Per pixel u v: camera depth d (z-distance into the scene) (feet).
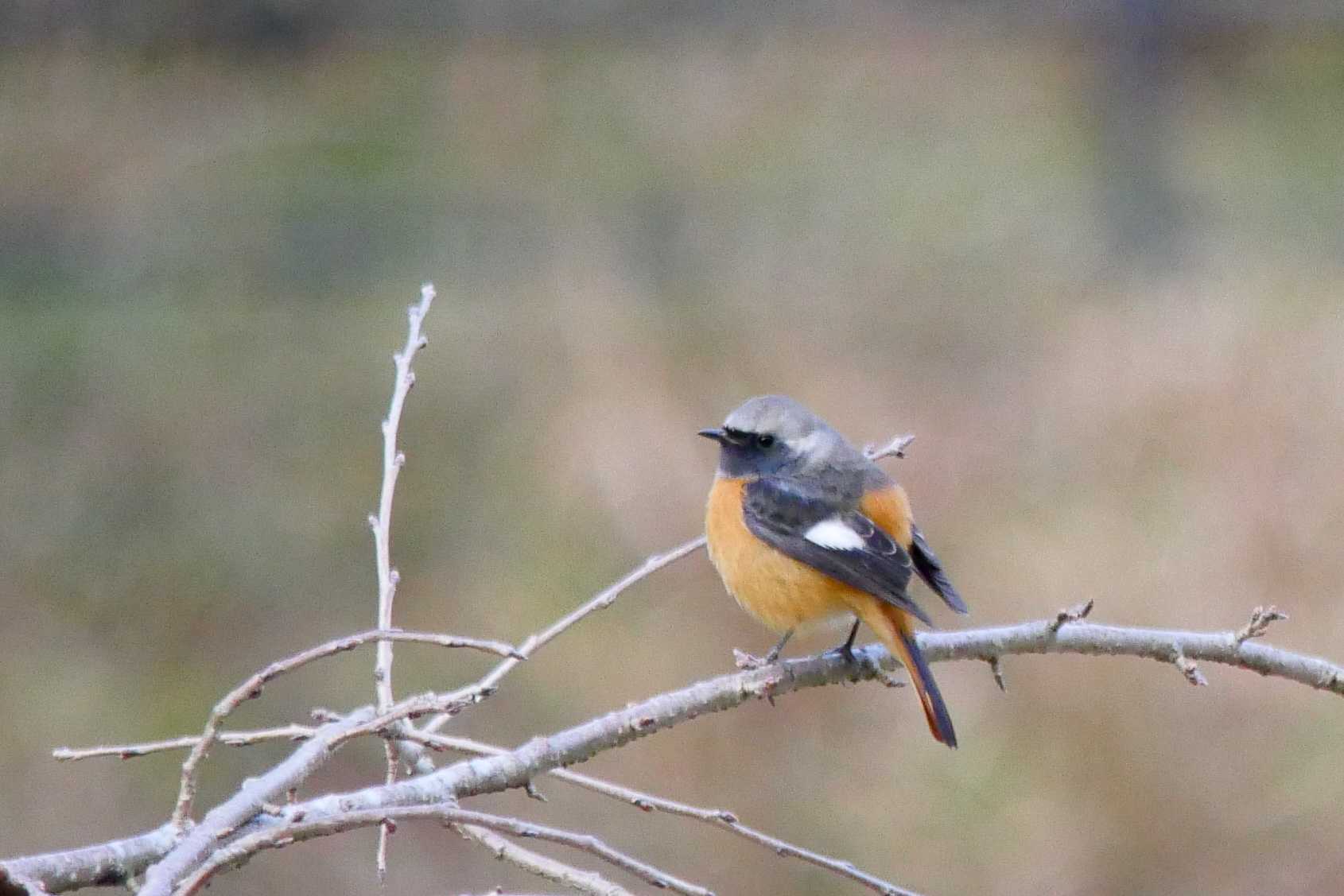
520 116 102.89
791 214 89.30
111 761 48.67
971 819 39.34
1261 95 105.09
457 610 54.65
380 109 103.30
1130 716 39.65
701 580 48.29
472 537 58.70
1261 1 107.14
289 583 58.18
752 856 39.42
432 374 71.77
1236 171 96.07
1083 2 106.11
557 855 39.58
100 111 95.35
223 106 100.01
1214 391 52.65
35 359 73.51
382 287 82.43
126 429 67.77
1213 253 81.41
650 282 78.13
